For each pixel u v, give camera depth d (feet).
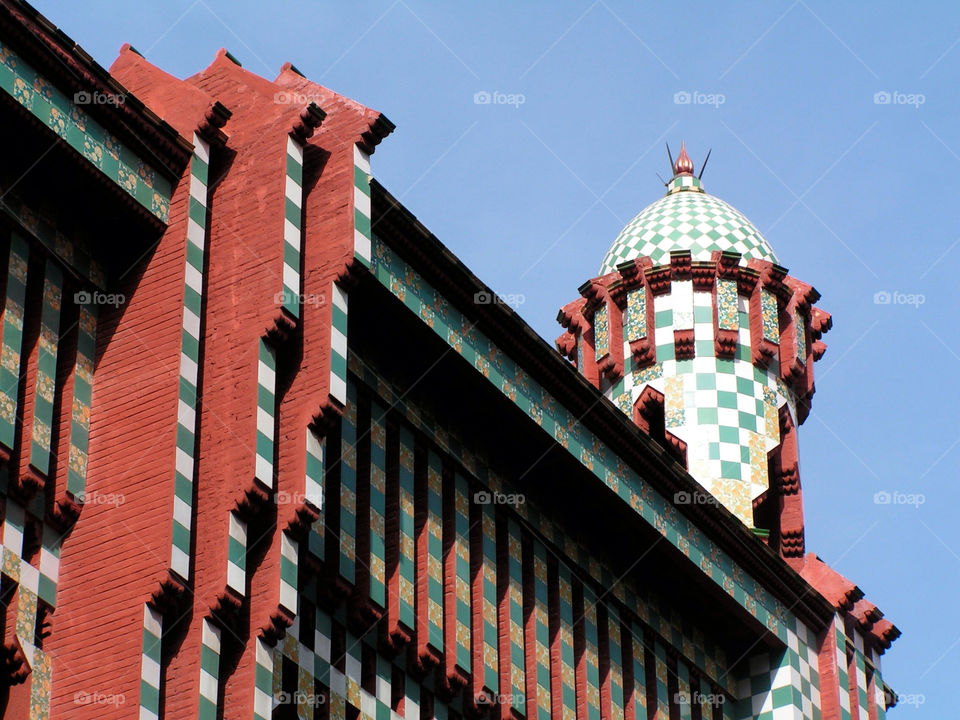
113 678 117.19
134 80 140.56
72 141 126.21
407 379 146.20
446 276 145.48
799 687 171.83
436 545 143.54
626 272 189.16
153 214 131.03
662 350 185.98
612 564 162.09
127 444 124.77
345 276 135.13
